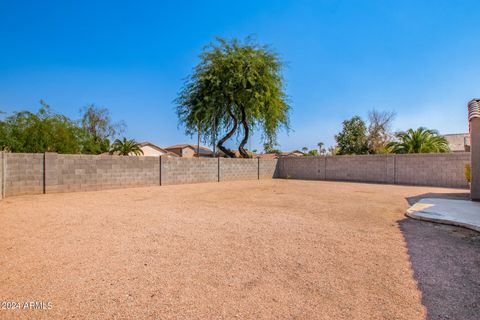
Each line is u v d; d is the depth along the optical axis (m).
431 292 3.05
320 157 21.72
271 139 23.72
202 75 21.25
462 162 15.80
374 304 2.80
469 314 2.62
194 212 7.64
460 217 6.47
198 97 21.70
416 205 8.29
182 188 14.67
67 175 12.62
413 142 20.91
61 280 3.31
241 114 23.20
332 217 7.00
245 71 20.80
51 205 8.80
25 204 9.01
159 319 2.53
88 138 23.66
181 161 17.27
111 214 7.31
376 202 9.63
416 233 5.48
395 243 4.81
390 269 3.68
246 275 3.48
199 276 3.45
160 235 5.27
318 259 4.04
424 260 4.01
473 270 3.65
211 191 13.24
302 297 2.94
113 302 2.82
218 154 25.47
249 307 2.74
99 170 13.70
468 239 5.07
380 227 5.97
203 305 2.78
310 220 6.62
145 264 3.82
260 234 5.36
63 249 4.42
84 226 5.96
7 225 6.02
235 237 5.14
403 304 2.80
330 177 21.17
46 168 11.98
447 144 21.61
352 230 5.70
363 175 19.55
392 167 18.27
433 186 16.42
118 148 34.44
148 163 15.70
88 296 2.94
